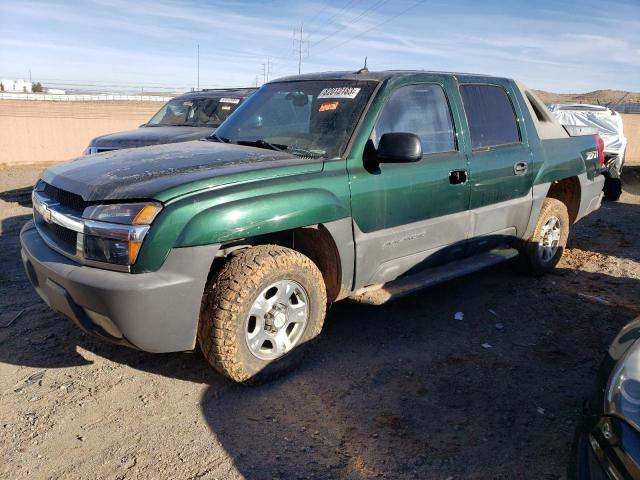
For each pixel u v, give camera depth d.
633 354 2.22
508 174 4.75
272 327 3.39
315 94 4.20
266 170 3.34
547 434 3.05
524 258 5.48
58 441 2.91
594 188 6.11
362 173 3.69
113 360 3.77
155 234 2.90
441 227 4.24
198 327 3.28
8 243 6.79
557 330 4.46
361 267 3.77
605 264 6.33
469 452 2.89
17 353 3.85
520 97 5.18
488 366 3.81
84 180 3.30
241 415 3.16
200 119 9.23
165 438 2.95
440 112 4.32
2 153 17.16
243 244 3.48
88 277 2.96
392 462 2.80
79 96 35.91
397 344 4.11
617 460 1.96
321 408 3.25
